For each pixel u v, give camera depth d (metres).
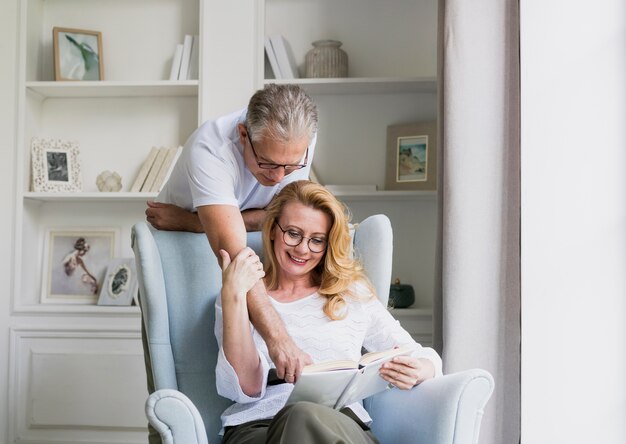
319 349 2.03
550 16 2.89
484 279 2.91
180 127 3.98
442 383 1.84
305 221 2.05
